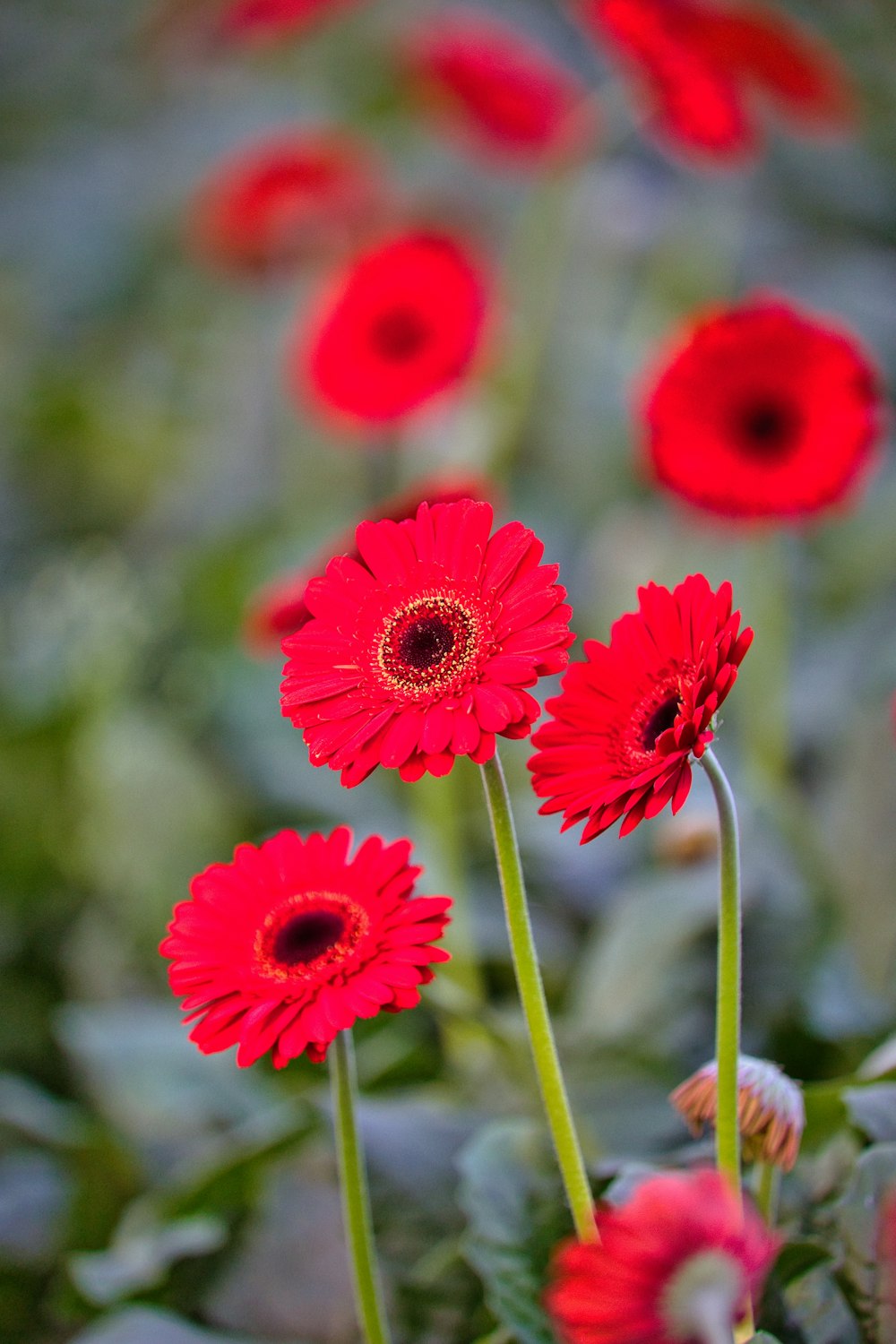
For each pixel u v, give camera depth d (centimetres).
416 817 199
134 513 379
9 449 394
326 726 112
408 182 406
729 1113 115
